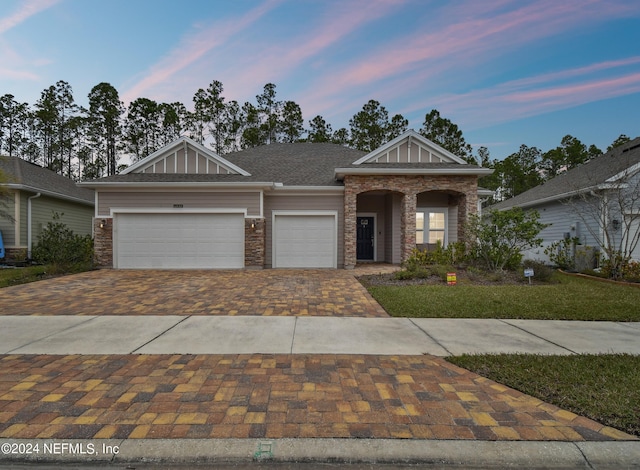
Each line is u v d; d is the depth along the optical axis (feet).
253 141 113.39
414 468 7.93
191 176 45.37
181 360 13.61
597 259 41.78
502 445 8.42
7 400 10.34
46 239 43.98
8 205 49.42
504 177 130.00
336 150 64.80
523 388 11.25
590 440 8.62
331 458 8.02
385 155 48.34
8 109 108.68
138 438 8.54
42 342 15.80
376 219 54.19
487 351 14.80
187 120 114.21
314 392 10.96
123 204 43.75
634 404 10.20
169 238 43.96
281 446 8.29
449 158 48.32
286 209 46.55
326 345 15.48
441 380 11.93
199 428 8.95
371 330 17.78
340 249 46.78
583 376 12.14
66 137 112.57
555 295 25.76
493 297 25.02
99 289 29.07
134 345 15.43
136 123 112.57
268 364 13.23
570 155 122.83
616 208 41.16
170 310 21.99
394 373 12.48
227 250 44.14
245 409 9.90
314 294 27.09
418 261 39.65
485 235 36.73
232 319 19.81
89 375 12.17
